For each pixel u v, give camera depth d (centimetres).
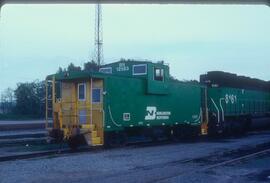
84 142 1959
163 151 1806
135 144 2202
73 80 2052
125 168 1288
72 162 1412
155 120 2303
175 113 2486
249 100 3544
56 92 2148
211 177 1140
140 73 2272
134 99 2148
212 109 2944
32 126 3912
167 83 2398
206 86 2900
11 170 1234
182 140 2545
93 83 2000
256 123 3575
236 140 2536
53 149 1944
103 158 1530
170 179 1096
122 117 2058
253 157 1600
